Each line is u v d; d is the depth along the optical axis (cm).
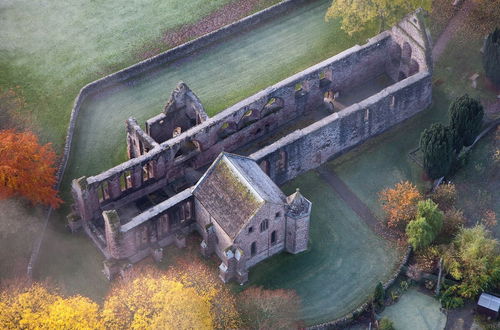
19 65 15712
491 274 12700
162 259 13075
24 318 11381
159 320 11394
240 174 12600
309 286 12888
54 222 13475
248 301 12381
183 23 16512
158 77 15625
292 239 13025
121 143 14625
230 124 14225
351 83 15375
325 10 16712
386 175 14288
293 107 14812
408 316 12581
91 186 12862
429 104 15188
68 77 15538
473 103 13900
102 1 16888
